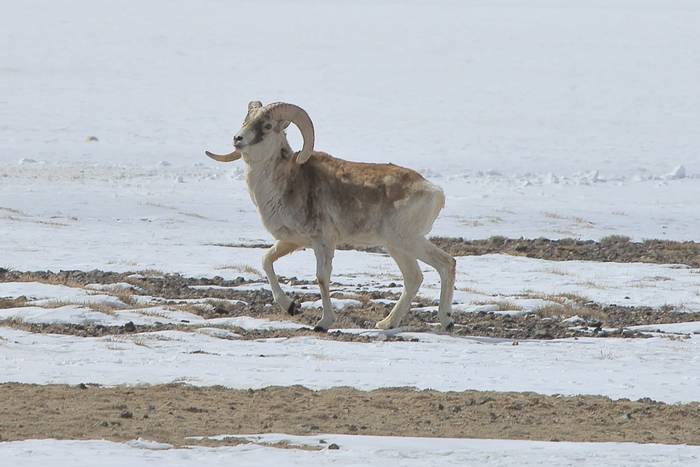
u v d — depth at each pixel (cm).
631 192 11769
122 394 2848
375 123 18100
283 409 2730
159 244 7019
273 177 4069
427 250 4138
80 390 2886
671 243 7738
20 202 8869
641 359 3641
